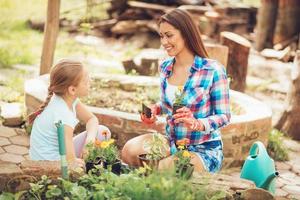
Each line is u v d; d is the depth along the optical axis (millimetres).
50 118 3850
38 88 6176
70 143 3816
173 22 3805
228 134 5570
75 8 12531
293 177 5699
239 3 11930
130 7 12406
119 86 7223
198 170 3779
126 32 12102
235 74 8305
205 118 3748
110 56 10742
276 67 9703
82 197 3156
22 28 12258
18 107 6586
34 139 3896
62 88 3859
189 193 3057
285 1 10680
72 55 10430
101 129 4176
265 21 10844
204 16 11516
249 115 5902
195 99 3840
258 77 9758
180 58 3941
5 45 10469
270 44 10922
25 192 3318
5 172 3309
